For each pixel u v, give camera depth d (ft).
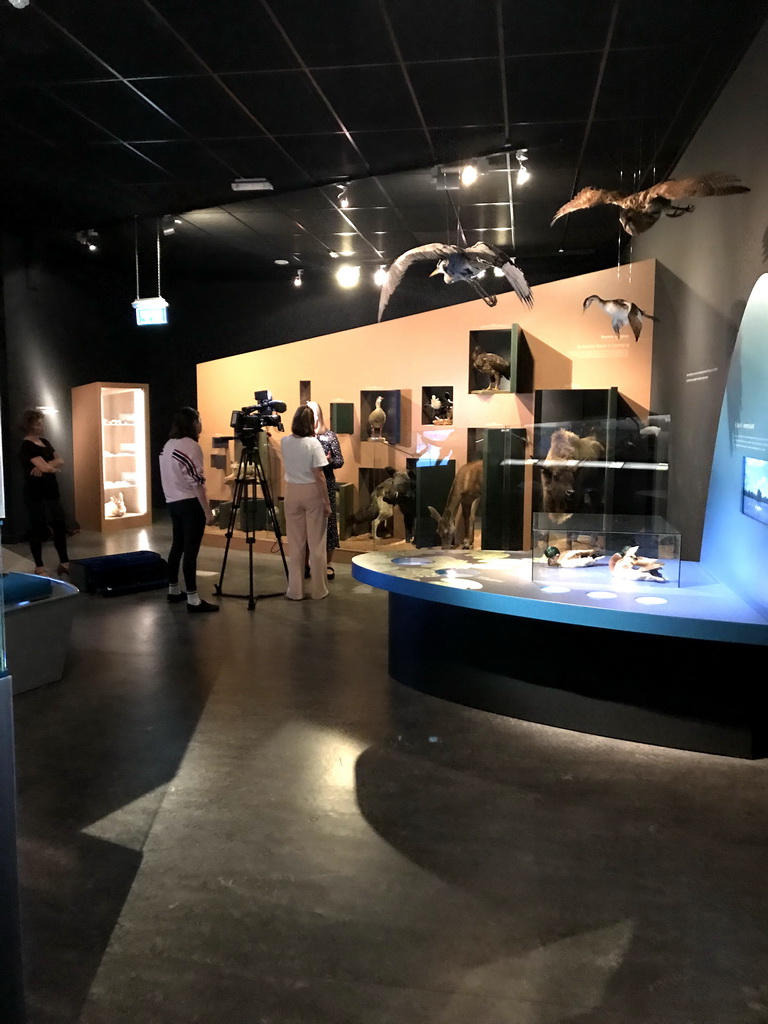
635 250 26.84
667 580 12.29
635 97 16.67
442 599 12.18
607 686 11.60
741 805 9.61
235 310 39.19
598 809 9.52
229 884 8.00
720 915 7.48
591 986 6.52
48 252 31.24
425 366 23.24
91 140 19.80
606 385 20.33
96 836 8.96
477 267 16.57
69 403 32.58
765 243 12.11
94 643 16.69
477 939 7.12
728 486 12.84
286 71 15.72
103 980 6.62
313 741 11.60
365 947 7.02
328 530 22.62
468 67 15.44
